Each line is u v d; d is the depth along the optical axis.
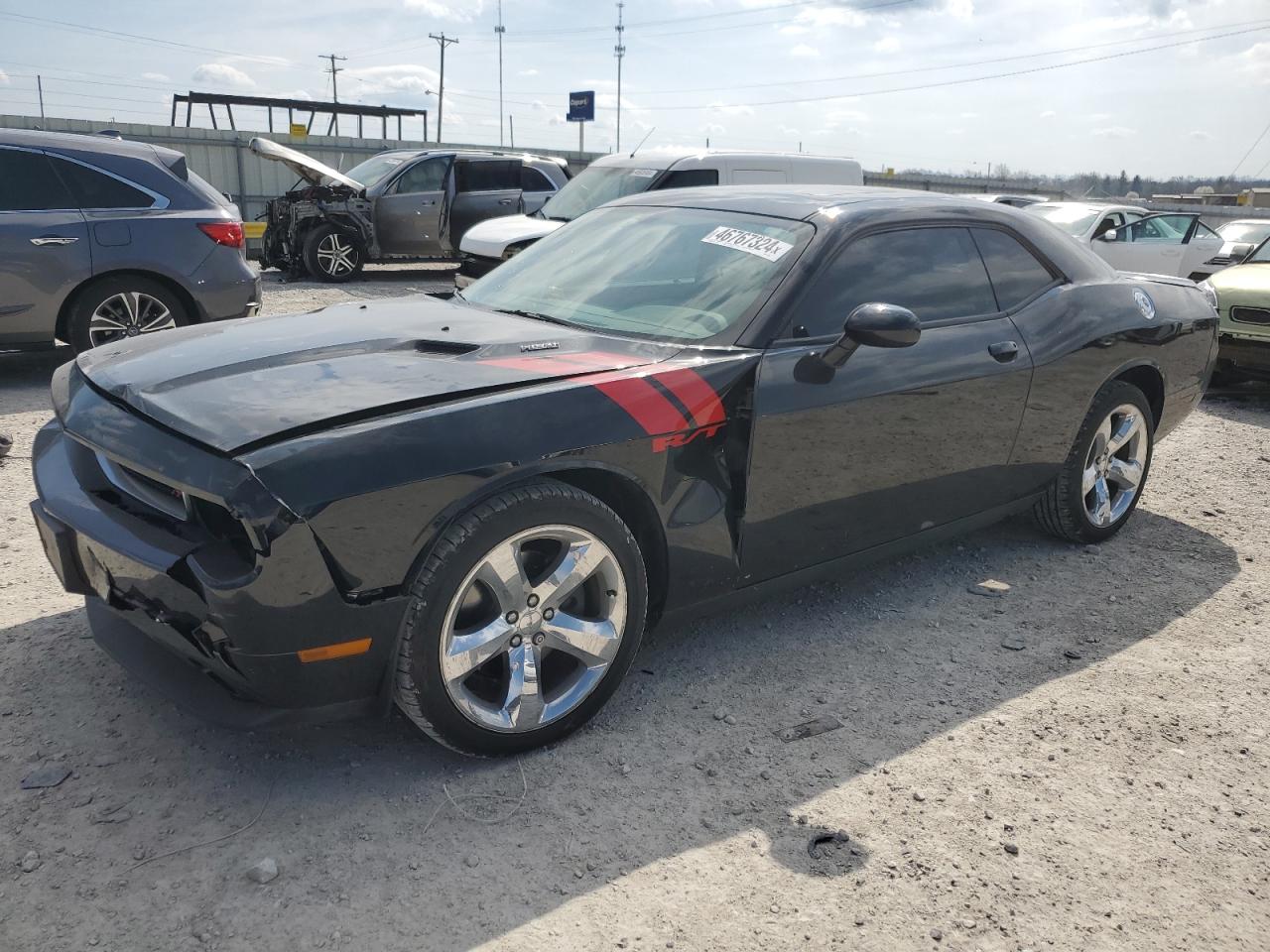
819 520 3.21
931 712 3.04
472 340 2.90
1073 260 4.13
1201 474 5.79
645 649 3.37
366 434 2.27
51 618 3.35
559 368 2.73
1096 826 2.52
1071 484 4.21
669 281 3.32
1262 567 4.33
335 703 2.38
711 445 2.86
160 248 6.74
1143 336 4.22
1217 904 2.27
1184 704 3.15
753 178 9.99
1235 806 2.63
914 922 2.16
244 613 2.17
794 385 3.00
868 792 2.62
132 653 2.62
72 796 2.44
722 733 2.87
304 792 2.50
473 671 2.65
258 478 2.14
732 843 2.39
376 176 14.30
